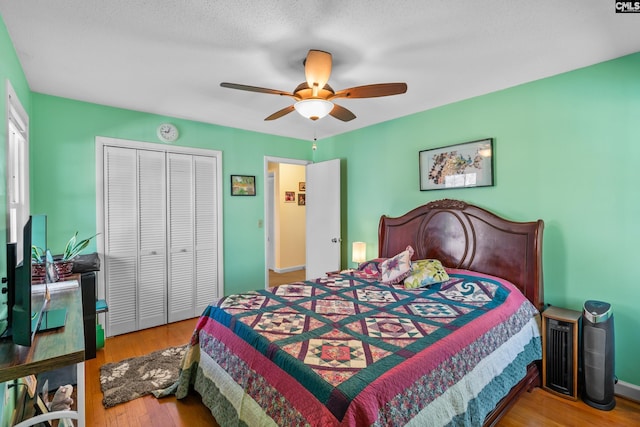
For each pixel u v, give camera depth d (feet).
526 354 7.06
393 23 5.83
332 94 6.72
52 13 5.46
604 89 7.43
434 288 8.62
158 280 11.60
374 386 4.07
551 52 6.97
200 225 12.58
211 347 6.70
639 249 7.02
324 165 14.66
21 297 3.72
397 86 6.30
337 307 7.14
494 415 5.89
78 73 7.93
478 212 9.44
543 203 8.45
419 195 11.41
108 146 10.49
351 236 14.23
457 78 8.36
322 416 3.95
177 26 5.90
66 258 8.10
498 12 5.52
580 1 5.21
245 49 6.75
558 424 6.41
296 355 4.89
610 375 6.82
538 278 8.08
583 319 7.16
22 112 7.23
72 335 3.99
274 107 10.68
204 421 6.49
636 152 7.03
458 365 5.14
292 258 21.39
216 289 13.03
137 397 7.22
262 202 14.35
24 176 7.99
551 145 8.29
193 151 12.28
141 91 9.17
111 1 5.16
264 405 4.86
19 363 3.28
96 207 10.27
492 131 9.41
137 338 10.53
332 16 5.59
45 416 4.05
